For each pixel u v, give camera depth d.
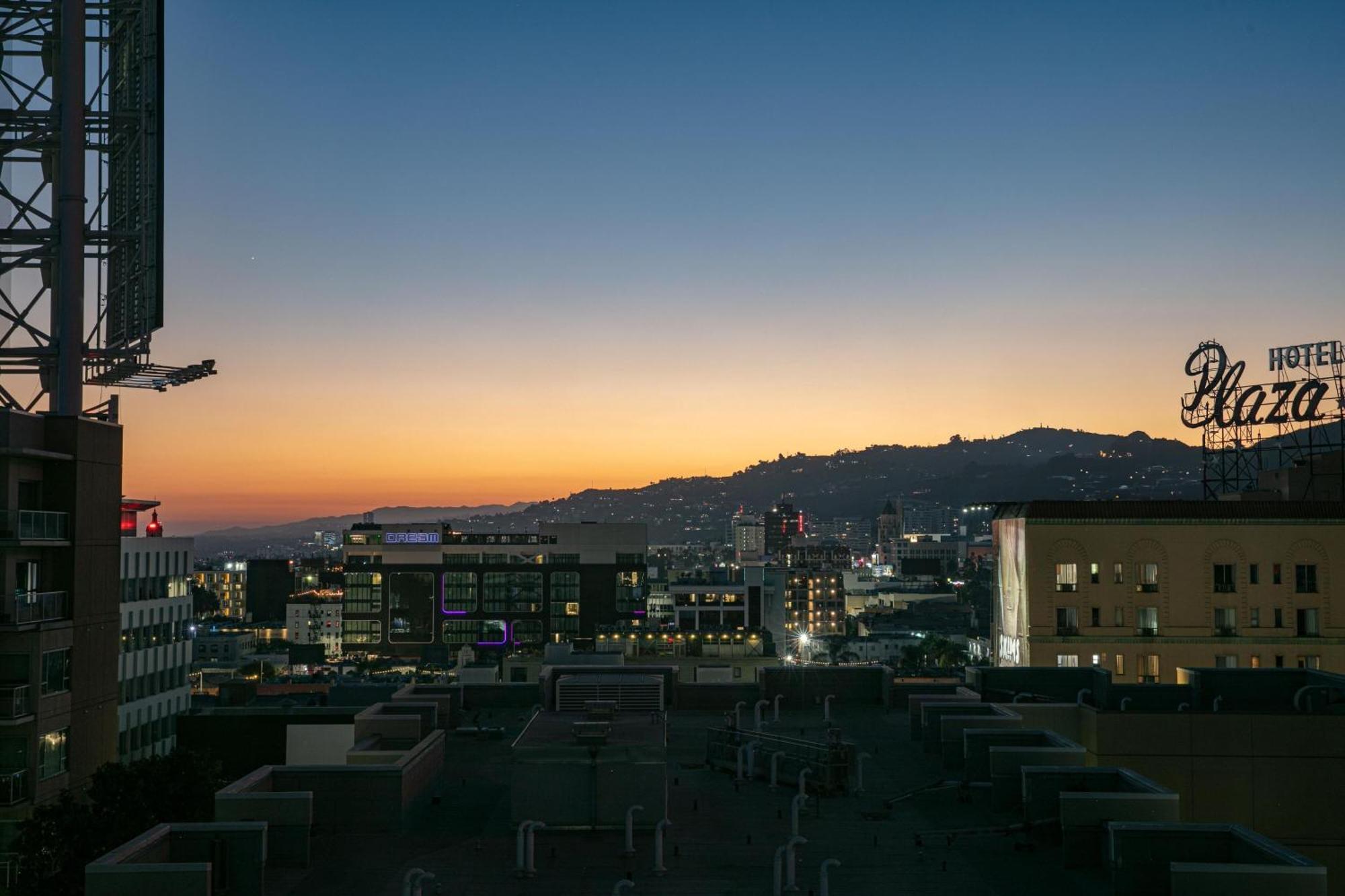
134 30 62.44
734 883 21.77
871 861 23.14
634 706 30.50
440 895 21.20
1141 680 80.12
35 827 43.25
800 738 34.75
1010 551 85.19
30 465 53.25
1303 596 79.69
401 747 31.25
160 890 18.47
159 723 107.69
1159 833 20.50
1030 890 21.53
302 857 22.81
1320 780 34.00
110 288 64.00
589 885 21.70
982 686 41.62
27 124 62.06
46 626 52.22
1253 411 110.69
